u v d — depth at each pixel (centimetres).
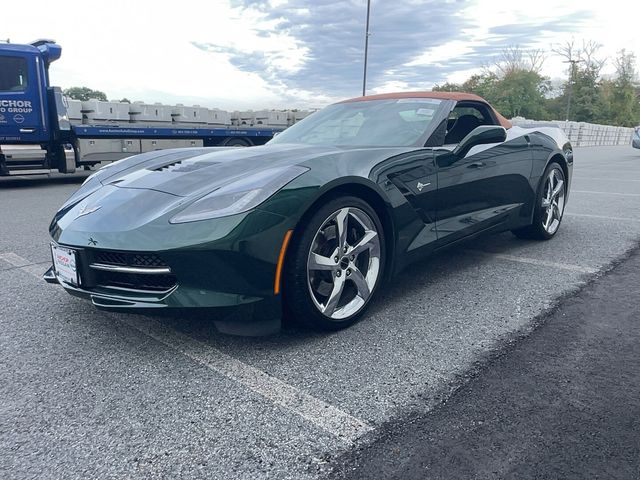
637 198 702
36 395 199
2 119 888
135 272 221
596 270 352
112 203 245
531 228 428
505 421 176
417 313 278
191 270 213
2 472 156
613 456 157
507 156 369
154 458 161
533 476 149
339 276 249
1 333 258
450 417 179
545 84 5541
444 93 365
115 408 190
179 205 228
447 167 309
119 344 244
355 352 232
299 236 230
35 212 634
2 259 403
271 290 224
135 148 1034
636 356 224
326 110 385
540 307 284
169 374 214
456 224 322
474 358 224
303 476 151
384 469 153
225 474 153
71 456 163
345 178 243
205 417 183
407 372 213
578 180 969
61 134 942
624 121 6344
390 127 325
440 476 150
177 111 1135
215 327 256
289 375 212
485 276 343
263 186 224
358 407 187
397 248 278
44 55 932
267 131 1214
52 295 316
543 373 210
